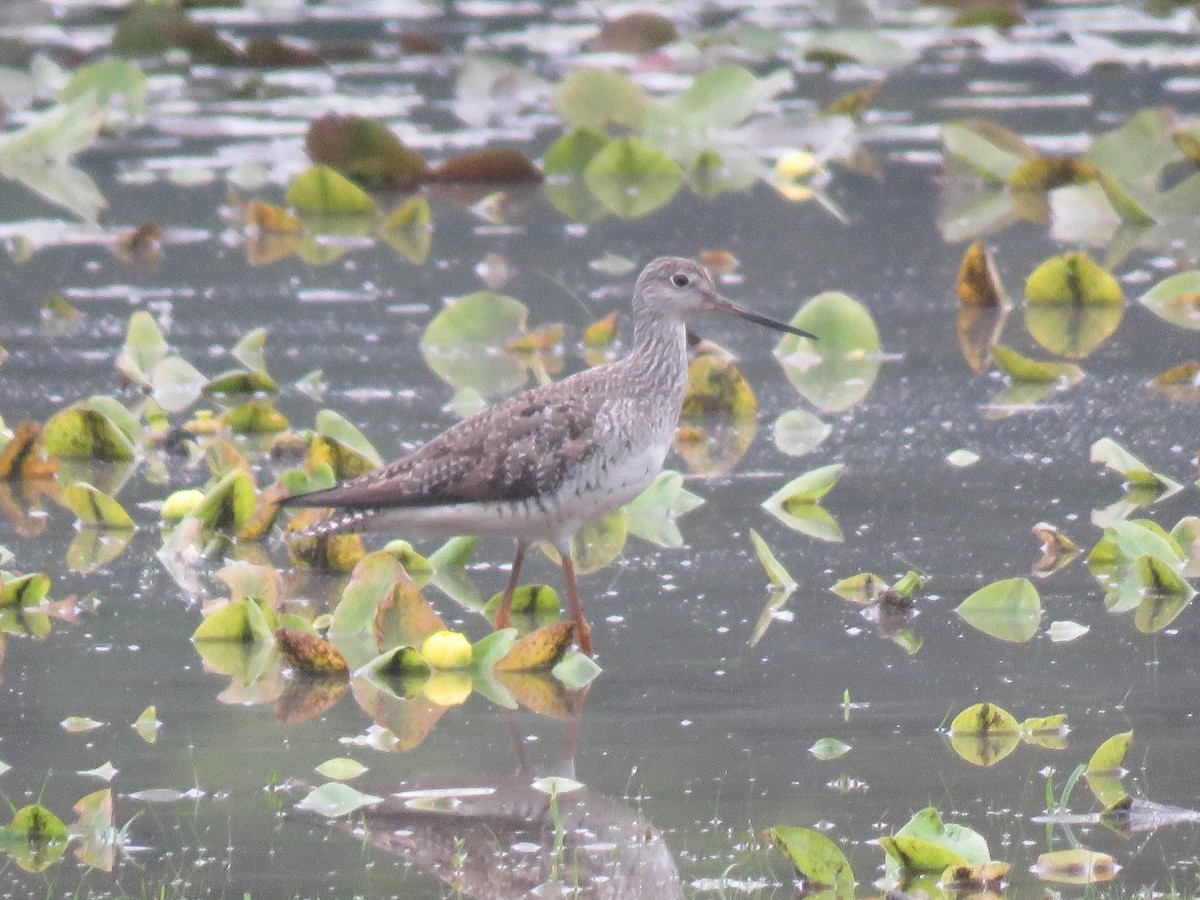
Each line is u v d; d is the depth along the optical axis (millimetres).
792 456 13922
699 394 15086
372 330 17359
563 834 7902
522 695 9680
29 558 11820
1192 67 28578
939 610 10750
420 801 8305
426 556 12172
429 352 16672
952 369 16016
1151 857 7547
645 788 8398
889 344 16812
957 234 20469
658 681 9773
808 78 28609
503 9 34250
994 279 17594
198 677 9938
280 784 8508
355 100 27422
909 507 12648
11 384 15688
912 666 9898
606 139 23547
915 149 24578
